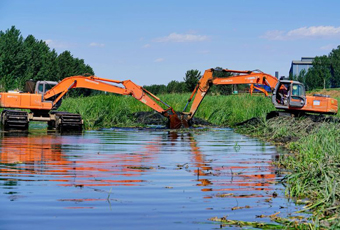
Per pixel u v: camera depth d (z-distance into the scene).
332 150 11.74
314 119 25.17
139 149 14.84
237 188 8.77
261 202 7.71
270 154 13.93
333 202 7.49
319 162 9.91
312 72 133.00
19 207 7.15
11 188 8.42
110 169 10.66
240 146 16.20
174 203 7.53
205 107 32.88
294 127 21.34
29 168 10.60
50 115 23.27
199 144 16.78
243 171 10.68
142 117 29.53
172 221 6.55
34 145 15.36
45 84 23.00
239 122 29.38
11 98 22.16
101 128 24.44
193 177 9.83
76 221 6.48
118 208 7.17
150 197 7.91
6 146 14.94
